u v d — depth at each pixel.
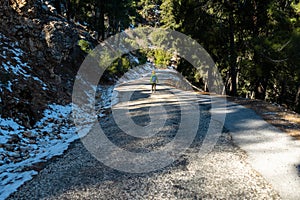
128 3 46.16
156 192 6.90
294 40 19.50
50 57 17.36
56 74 18.41
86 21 44.44
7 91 12.08
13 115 11.41
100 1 39.41
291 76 24.84
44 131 11.88
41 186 7.37
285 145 10.05
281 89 31.41
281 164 8.51
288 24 22.48
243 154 9.36
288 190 7.04
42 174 8.13
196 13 25.75
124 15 45.75
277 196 6.77
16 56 15.09
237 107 16.52
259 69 23.06
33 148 10.28
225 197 6.70
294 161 8.69
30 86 14.14
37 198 6.76
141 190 7.01
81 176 7.90
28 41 16.70
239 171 8.09
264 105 17.09
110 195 6.79
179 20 27.83
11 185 7.46
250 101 18.72
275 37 21.75
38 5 19.97
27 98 13.10
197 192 6.91
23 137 10.71
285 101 32.59
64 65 21.62
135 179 7.62
